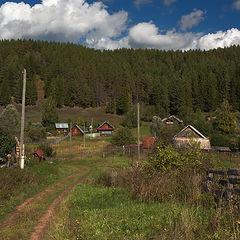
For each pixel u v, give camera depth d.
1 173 13.52
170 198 8.93
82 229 6.30
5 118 49.78
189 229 5.46
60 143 56.44
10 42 183.62
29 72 139.00
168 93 118.94
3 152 18.64
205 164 11.30
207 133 52.41
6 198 10.57
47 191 13.06
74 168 24.00
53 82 128.50
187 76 130.50
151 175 11.02
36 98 120.50
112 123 97.62
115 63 167.88
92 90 127.81
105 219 7.02
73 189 13.14
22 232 6.67
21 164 17.50
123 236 5.74
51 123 86.88
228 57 178.88
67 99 123.06
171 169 11.37
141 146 38.69
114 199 10.27
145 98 127.25
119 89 128.88
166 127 36.84
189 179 9.73
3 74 127.81
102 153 38.09
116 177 14.20
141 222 6.58
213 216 6.20
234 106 106.75
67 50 177.38
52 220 7.67
